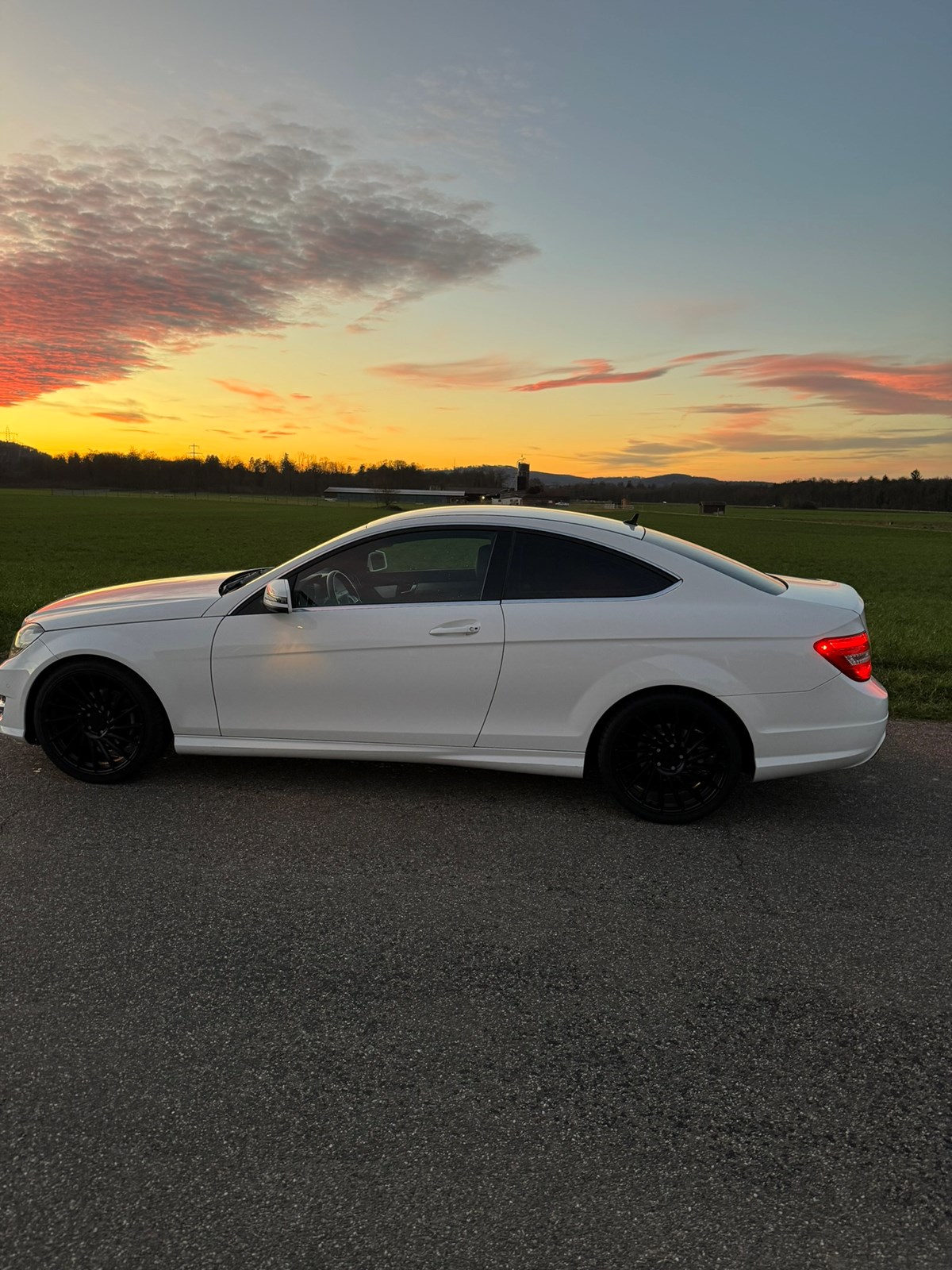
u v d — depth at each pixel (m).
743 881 3.38
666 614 3.86
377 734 4.13
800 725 3.84
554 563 4.02
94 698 4.27
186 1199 1.81
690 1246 1.71
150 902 3.11
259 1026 2.41
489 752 4.07
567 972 2.72
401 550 4.15
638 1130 2.04
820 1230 1.76
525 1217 1.78
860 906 3.19
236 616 4.15
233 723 4.19
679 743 3.92
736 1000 2.58
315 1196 1.82
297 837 3.73
